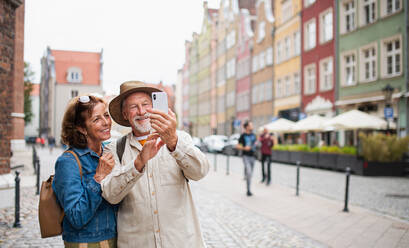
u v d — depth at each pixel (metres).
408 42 19.91
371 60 23.09
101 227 2.36
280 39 35.28
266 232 6.43
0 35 7.77
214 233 6.28
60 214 2.31
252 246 5.57
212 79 59.12
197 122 68.12
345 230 6.66
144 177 2.45
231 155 32.16
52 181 2.37
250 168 10.52
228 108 51.34
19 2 8.26
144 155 2.21
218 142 36.25
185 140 2.47
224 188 11.96
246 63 44.56
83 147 2.40
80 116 2.41
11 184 7.95
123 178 2.21
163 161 2.47
